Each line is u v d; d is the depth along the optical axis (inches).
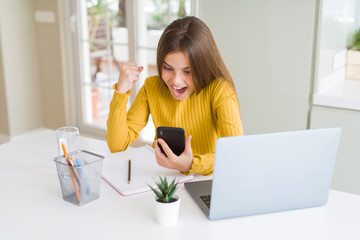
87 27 153.6
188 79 61.4
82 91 159.5
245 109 113.9
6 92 151.1
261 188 49.1
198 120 66.8
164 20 139.5
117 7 144.9
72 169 51.1
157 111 69.5
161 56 60.6
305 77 103.0
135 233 46.3
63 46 154.3
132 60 145.2
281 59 105.2
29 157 68.3
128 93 65.3
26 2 151.9
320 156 49.8
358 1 110.0
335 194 56.1
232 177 47.4
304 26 100.1
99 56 155.4
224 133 62.4
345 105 97.7
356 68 112.7
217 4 110.2
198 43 59.1
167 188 48.1
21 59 153.8
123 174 59.6
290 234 46.5
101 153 68.6
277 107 109.0
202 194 53.9
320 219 49.8
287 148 48.2
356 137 98.5
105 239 45.2
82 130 163.5
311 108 104.3
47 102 163.5
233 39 110.4
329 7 99.4
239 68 111.7
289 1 100.5
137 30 142.3
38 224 48.2
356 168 100.4
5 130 156.2
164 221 47.5
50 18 152.2
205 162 58.2
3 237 45.7
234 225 48.2
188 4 134.3
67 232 46.6
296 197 51.0
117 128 66.4
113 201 53.2
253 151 47.1
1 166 64.6
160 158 57.4
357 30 112.8
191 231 46.8
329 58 104.9
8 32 147.9
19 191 56.3
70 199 53.0
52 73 158.9
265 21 104.7
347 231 47.3
